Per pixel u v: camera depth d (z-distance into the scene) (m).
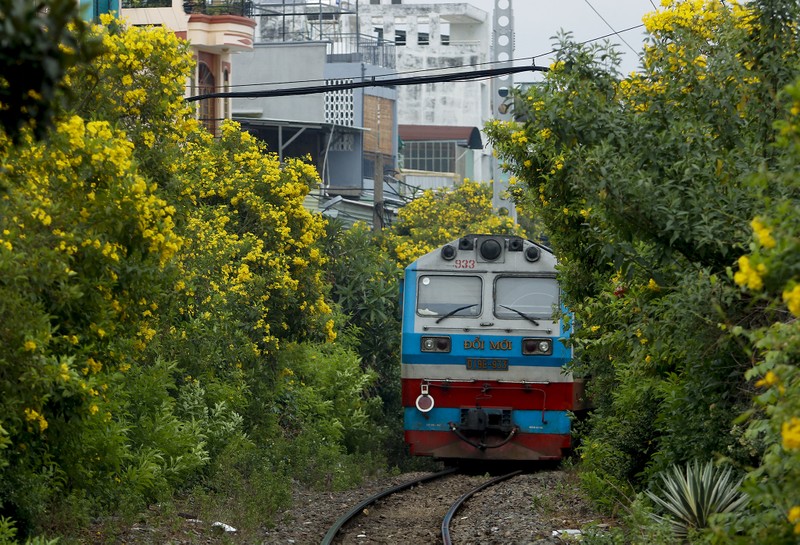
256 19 143.00
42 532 25.42
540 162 36.06
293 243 52.66
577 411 51.75
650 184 22.66
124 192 23.00
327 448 49.62
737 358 23.16
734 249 22.41
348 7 186.00
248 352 46.84
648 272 24.62
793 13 25.23
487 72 48.16
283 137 105.12
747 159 23.31
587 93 27.58
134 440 33.84
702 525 23.62
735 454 24.27
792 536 14.41
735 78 25.56
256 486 36.62
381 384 69.88
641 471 32.69
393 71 134.25
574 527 30.70
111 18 31.81
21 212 21.22
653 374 28.88
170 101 32.28
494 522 33.41
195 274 41.47
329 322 54.44
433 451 50.03
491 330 49.75
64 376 20.97
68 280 22.17
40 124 12.73
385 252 74.56
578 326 38.94
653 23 31.59
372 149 127.44
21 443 23.70
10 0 11.71
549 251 51.03
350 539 31.41
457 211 102.69
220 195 51.62
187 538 28.72
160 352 39.62
